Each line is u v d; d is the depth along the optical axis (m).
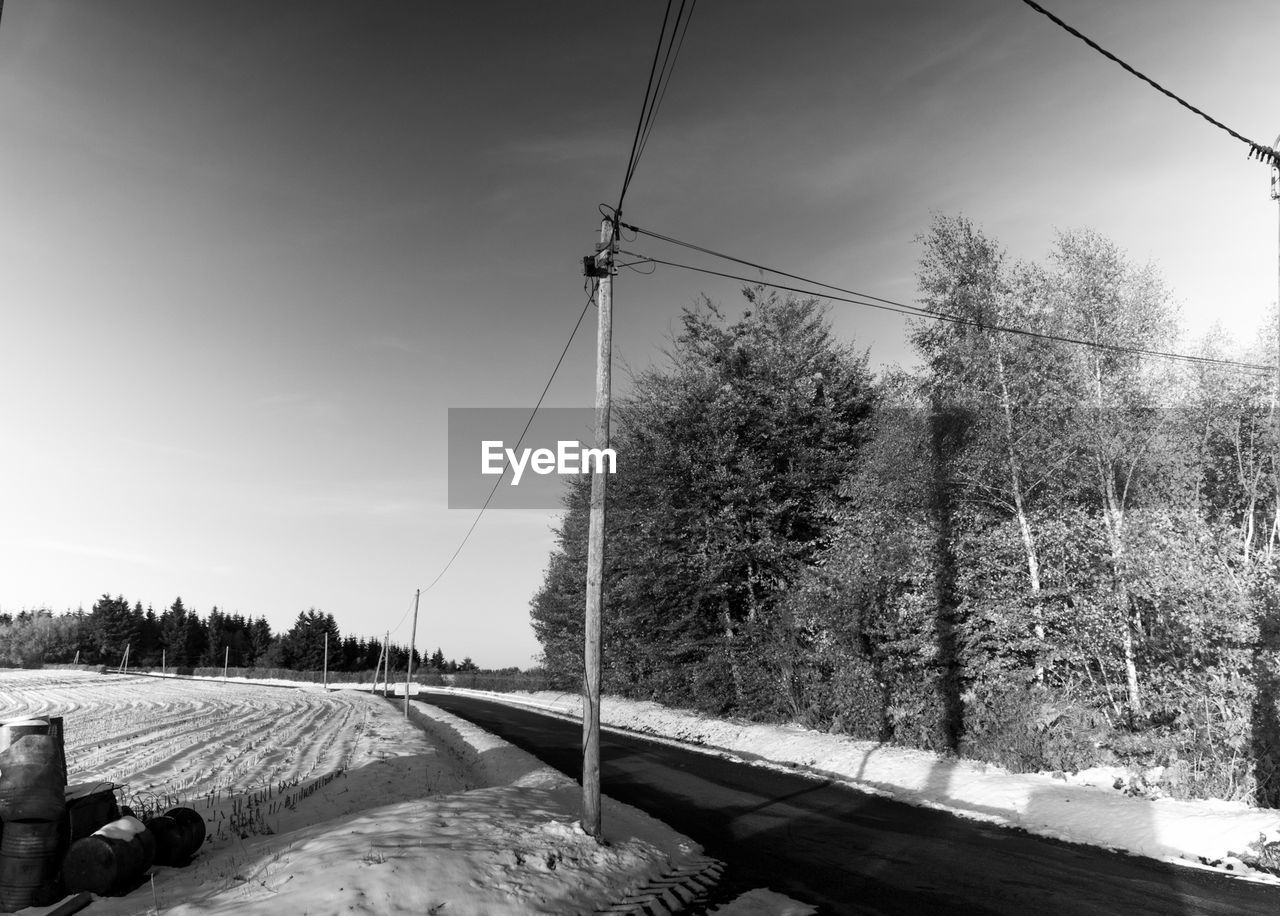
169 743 24.48
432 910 6.58
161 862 8.18
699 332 30.27
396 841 8.05
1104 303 17.27
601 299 10.28
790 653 24.92
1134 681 15.12
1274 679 12.12
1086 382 17.47
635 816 12.27
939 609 19.00
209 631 139.75
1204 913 7.64
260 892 6.76
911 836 11.20
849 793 15.00
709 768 18.80
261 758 20.20
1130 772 13.97
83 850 7.00
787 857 10.01
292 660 125.06
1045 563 17.81
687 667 30.28
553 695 54.12
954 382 19.73
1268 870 9.14
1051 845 10.59
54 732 7.26
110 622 133.75
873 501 22.45
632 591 31.02
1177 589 13.70
